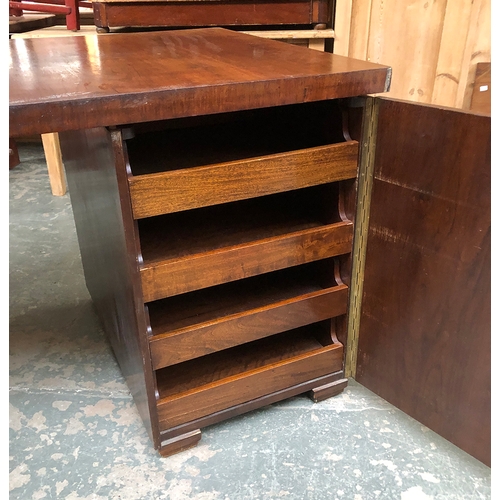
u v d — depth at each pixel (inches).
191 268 30.0
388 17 52.9
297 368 37.1
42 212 75.6
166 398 32.9
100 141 27.9
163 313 34.5
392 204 31.6
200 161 33.1
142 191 26.6
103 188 30.5
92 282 47.7
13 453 35.1
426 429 36.7
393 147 30.4
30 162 98.6
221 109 25.7
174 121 41.3
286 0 54.3
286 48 37.9
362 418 37.9
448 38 52.0
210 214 37.3
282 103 27.2
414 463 33.9
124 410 39.2
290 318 35.1
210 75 27.4
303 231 33.3
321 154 31.0
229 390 34.8
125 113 23.7
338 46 55.4
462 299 29.3
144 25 54.1
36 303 53.8
